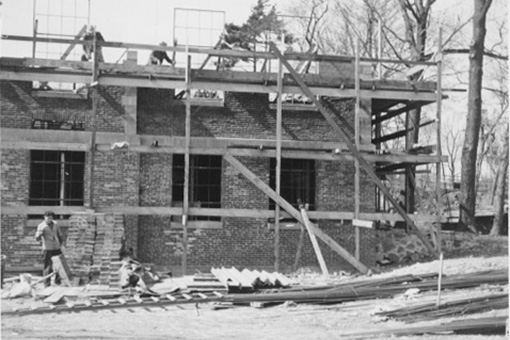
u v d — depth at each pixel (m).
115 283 18.28
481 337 12.35
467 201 32.34
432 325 13.40
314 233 22.20
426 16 37.59
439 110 23.30
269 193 22.23
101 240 19.67
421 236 22.83
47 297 16.95
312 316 15.13
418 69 25.12
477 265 20.09
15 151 21.81
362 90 23.06
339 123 23.75
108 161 22.17
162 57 23.83
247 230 22.94
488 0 33.56
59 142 21.67
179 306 16.34
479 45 33.34
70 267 19.19
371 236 23.31
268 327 13.89
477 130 32.88
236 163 22.44
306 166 23.75
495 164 48.38
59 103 22.30
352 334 12.91
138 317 14.98
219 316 15.16
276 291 17.45
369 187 23.47
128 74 21.89
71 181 22.45
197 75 22.08
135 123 22.42
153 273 19.22
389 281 17.77
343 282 19.55
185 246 21.66
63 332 13.09
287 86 22.62
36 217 21.92
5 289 18.12
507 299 14.71
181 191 23.12
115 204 22.12
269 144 22.67
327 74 24.27
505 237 30.08
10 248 21.52
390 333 12.84
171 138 22.20
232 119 23.20
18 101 22.09
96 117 22.34
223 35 26.22
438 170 23.11
